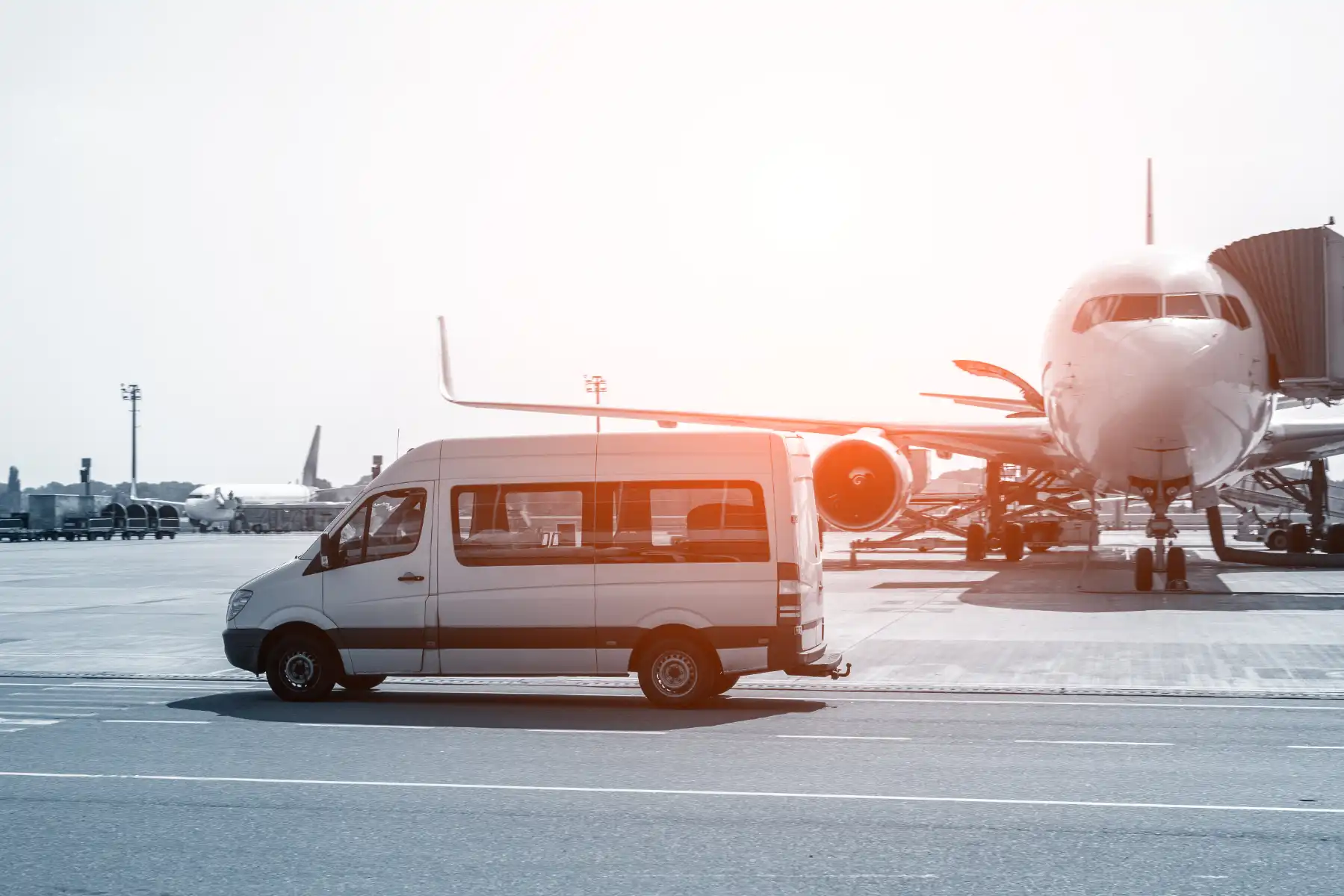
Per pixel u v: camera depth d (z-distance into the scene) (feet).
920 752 32.37
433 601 42.11
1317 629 59.21
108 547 205.16
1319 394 81.56
